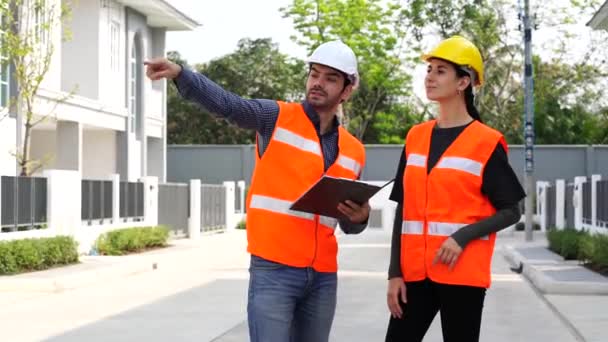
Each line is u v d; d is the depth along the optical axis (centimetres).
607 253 1833
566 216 3322
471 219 554
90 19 3278
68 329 1205
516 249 2614
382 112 6038
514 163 4538
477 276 551
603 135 5534
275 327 562
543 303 1498
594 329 1191
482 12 5603
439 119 574
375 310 1388
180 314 1345
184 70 535
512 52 5641
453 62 558
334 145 579
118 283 1808
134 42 3703
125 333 1170
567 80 5703
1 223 2002
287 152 565
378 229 4116
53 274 1773
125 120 3550
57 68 2889
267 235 564
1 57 2377
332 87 570
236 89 6284
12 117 2628
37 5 2438
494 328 1220
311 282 572
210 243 3109
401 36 5725
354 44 5678
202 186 3581
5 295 1598
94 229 2492
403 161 579
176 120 6294
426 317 570
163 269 2134
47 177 2227
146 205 2967
